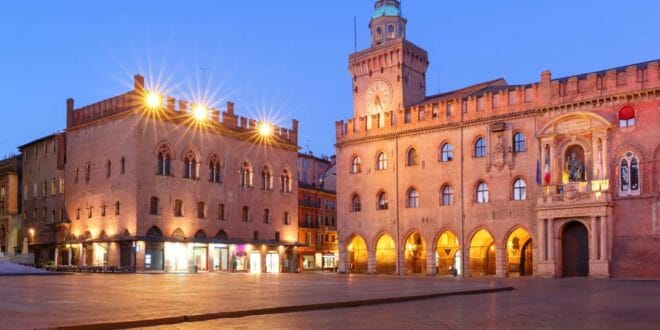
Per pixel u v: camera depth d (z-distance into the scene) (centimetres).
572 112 6688
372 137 8381
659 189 6147
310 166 12706
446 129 7712
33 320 1788
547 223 6719
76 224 8381
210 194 8388
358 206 8494
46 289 3303
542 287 4309
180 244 7819
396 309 2361
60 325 1667
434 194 7744
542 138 6900
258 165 9162
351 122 8662
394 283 4406
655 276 6012
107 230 7869
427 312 2225
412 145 8019
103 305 2308
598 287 4303
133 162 7600
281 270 9219
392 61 8894
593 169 6538
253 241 8788
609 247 6322
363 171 8475
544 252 6700
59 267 7406
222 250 8350
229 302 2469
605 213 6309
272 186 9356
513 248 7281
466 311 2267
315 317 2058
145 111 7712
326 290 3369
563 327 1764
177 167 8025
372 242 8262
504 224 7138
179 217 7962
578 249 6638
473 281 5194
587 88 6669
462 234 7456
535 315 2119
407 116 8119
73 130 8656
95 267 7088
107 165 7994
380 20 9425
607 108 6525
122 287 3566
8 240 9862
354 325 1811
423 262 7862
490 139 7344
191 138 8225
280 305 2308
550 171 6806
